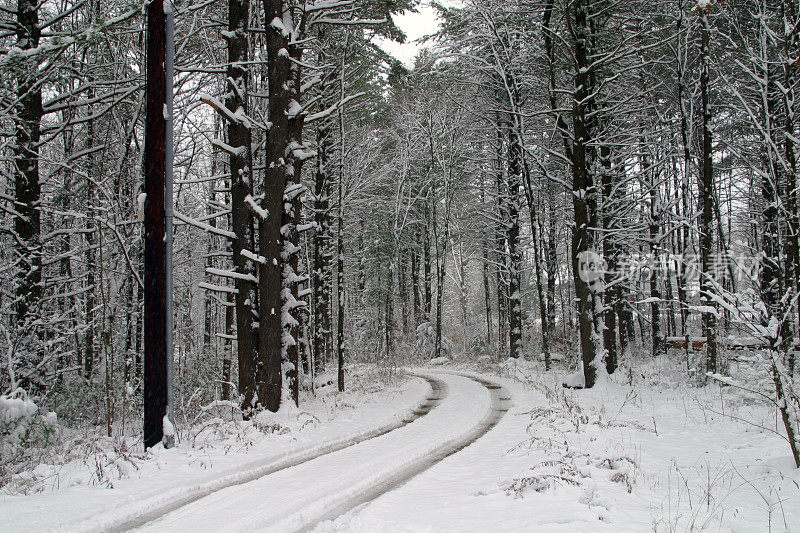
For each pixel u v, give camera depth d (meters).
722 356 14.61
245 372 11.30
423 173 33.94
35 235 11.55
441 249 36.88
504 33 20.11
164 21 8.72
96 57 13.61
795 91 11.58
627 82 18.00
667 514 4.59
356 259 36.06
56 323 12.55
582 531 4.07
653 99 18.72
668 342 21.20
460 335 40.50
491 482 5.77
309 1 13.60
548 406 11.26
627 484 5.47
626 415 10.50
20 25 10.94
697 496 5.21
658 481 5.78
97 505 5.27
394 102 30.70
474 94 23.34
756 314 6.01
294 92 12.24
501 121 22.70
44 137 15.12
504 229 28.81
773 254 16.58
